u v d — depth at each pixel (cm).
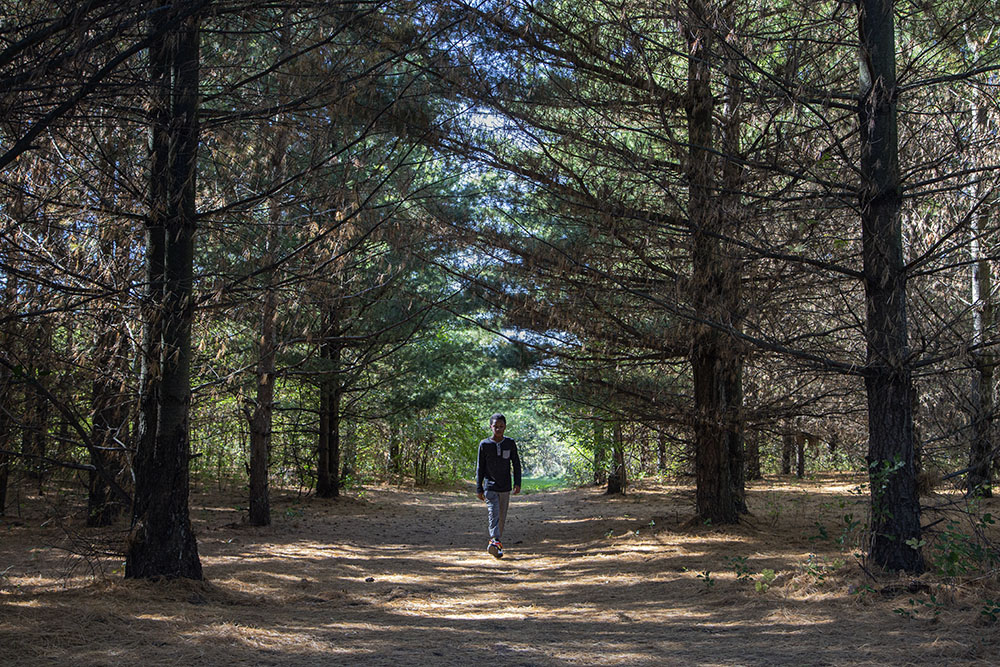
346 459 2288
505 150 788
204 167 803
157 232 642
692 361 1001
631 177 778
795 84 623
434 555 1020
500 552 971
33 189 541
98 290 553
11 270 494
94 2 373
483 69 699
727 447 1028
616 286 820
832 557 741
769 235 738
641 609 619
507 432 4238
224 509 1541
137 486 638
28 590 623
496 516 988
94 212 590
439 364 1734
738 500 1120
